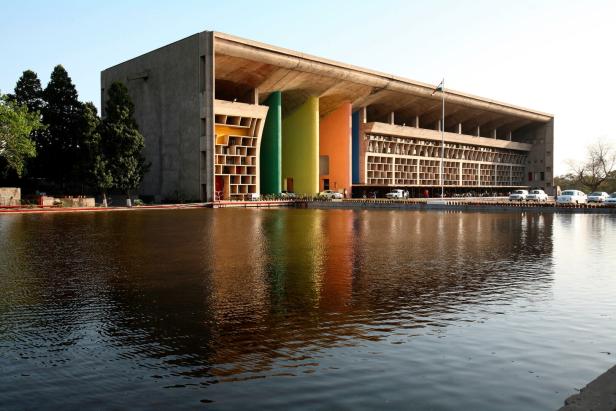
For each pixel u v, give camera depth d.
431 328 8.00
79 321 8.35
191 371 6.19
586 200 59.31
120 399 5.39
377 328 7.99
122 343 7.24
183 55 54.09
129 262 14.41
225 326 8.08
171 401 5.34
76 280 11.76
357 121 74.19
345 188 71.38
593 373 6.12
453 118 88.31
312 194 66.25
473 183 93.12
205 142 52.50
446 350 6.94
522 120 99.19
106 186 45.94
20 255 15.80
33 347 7.07
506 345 7.14
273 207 54.62
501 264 14.45
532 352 6.85
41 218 33.41
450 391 5.59
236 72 55.31
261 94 61.06
